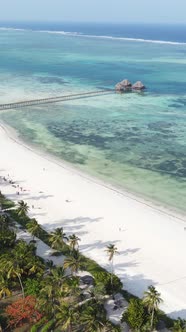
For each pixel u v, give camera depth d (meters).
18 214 88.75
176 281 71.94
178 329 56.00
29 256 70.81
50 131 150.38
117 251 80.00
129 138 143.50
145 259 77.88
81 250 80.19
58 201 99.81
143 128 154.25
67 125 157.25
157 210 96.06
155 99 198.88
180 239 84.56
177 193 104.25
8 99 192.88
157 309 60.19
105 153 129.88
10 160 123.62
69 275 71.56
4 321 61.00
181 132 149.50
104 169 118.19
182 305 65.94
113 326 59.56
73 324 59.19
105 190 105.56
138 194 103.69
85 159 125.25
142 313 59.38
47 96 199.62
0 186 107.06
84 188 106.50
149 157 126.69
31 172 115.75
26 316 61.12
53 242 76.56
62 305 59.56
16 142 138.75
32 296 64.38
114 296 67.44
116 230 87.56
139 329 58.56
